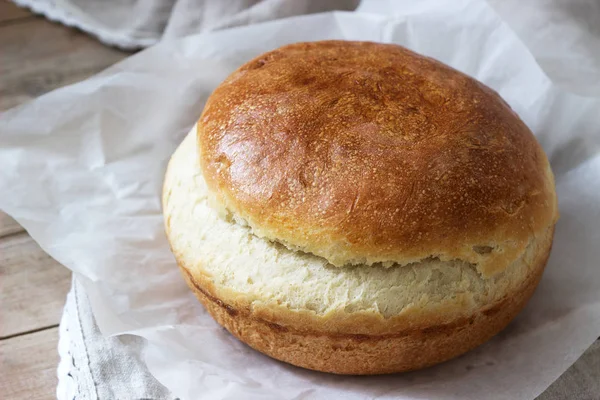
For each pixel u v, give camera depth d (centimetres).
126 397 49
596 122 57
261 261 47
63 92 61
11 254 60
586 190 57
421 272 46
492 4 61
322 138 47
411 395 48
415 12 64
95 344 51
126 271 55
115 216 59
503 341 52
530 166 49
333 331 46
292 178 46
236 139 48
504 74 61
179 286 55
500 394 48
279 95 49
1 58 76
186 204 50
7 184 58
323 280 46
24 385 51
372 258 45
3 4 82
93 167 61
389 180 46
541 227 48
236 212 47
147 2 78
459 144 47
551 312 53
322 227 45
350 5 75
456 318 47
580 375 51
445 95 51
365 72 52
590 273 54
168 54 64
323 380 49
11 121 60
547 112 59
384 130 47
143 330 50
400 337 47
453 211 46
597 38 60
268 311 46
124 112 63
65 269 59
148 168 62
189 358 49
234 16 75
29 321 55
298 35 65
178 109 64
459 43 62
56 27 80
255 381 49
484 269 46
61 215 58
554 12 60
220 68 65
